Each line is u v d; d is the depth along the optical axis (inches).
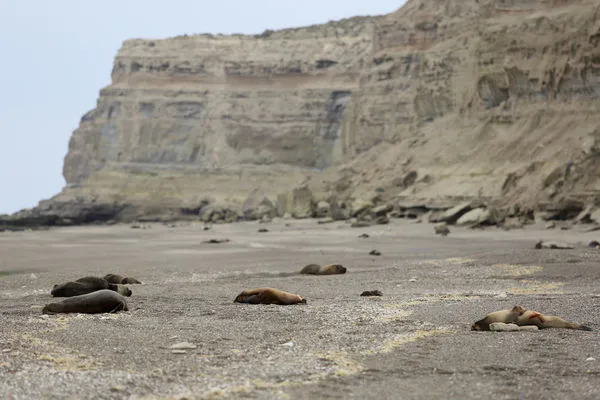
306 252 1686.8
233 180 5334.6
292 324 634.8
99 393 400.2
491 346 534.0
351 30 5693.9
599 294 848.9
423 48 4303.6
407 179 3230.8
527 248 1622.8
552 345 535.5
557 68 2763.3
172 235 2674.7
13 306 774.5
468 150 3034.0
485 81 3095.5
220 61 5792.3
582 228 2089.1
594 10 2682.1
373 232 2444.6
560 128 2691.9
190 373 450.3
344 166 4180.6
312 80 5447.8
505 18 3248.0
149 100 5836.6
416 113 3811.5
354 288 962.7
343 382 432.8
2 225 4212.6
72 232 3110.2
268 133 5403.5
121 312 710.5
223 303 794.8
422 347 532.1
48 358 483.5
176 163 5684.1
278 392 408.8
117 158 5851.4
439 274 1140.5
